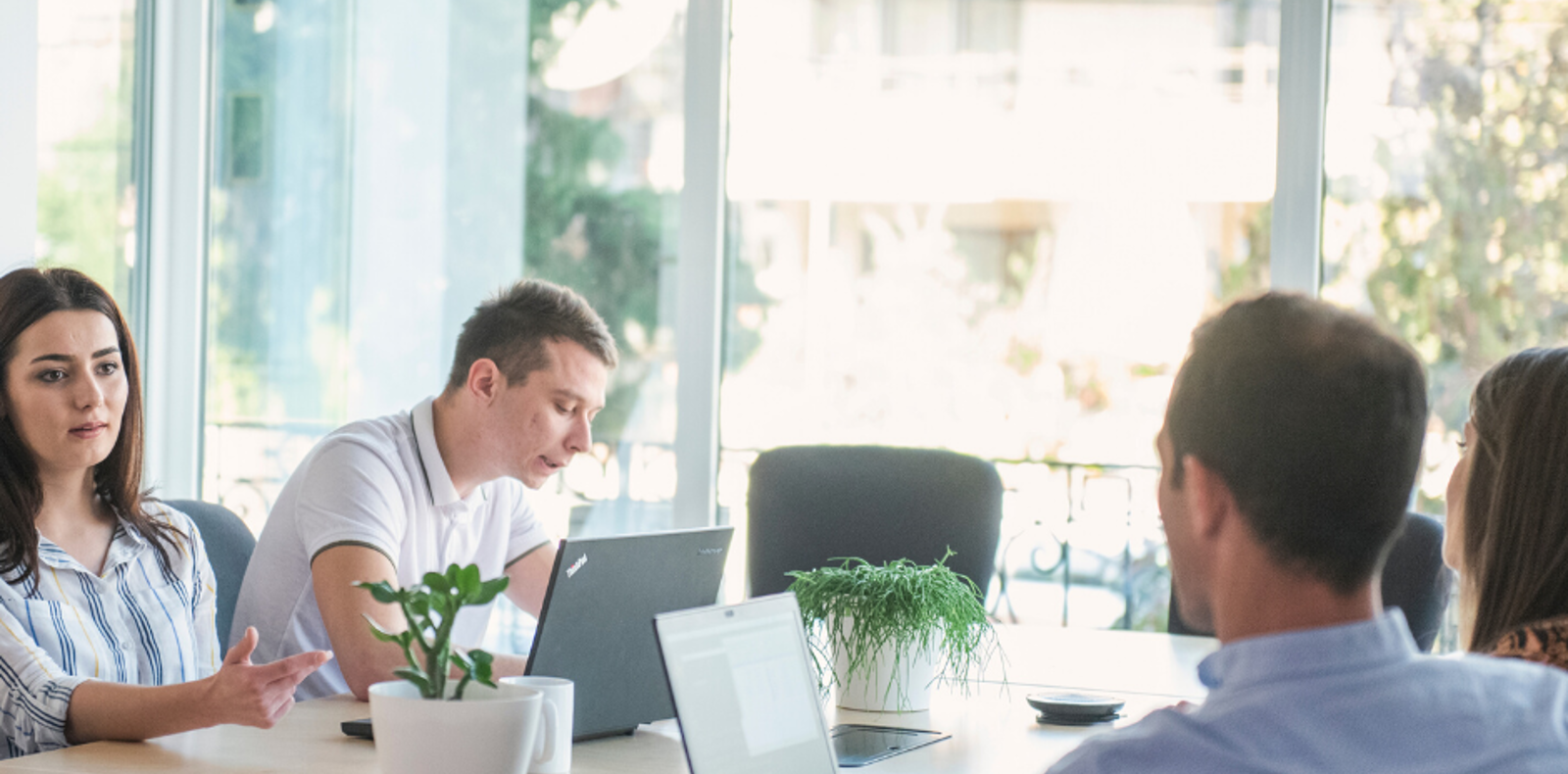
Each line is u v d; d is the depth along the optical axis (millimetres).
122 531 2150
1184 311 3787
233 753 1674
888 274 3986
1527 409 1462
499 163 4148
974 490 2855
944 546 2852
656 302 4055
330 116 4254
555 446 2348
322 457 2307
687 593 1961
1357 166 3611
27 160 3520
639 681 1875
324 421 4273
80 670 1988
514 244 4141
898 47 3955
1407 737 832
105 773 1572
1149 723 891
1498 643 1356
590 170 4098
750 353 4043
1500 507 1466
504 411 2328
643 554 1861
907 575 2029
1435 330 3564
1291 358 901
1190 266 3777
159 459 4312
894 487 2895
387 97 4215
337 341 4258
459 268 4176
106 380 2066
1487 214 3518
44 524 2055
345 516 2215
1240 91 3717
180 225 4297
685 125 4012
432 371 4191
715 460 4051
